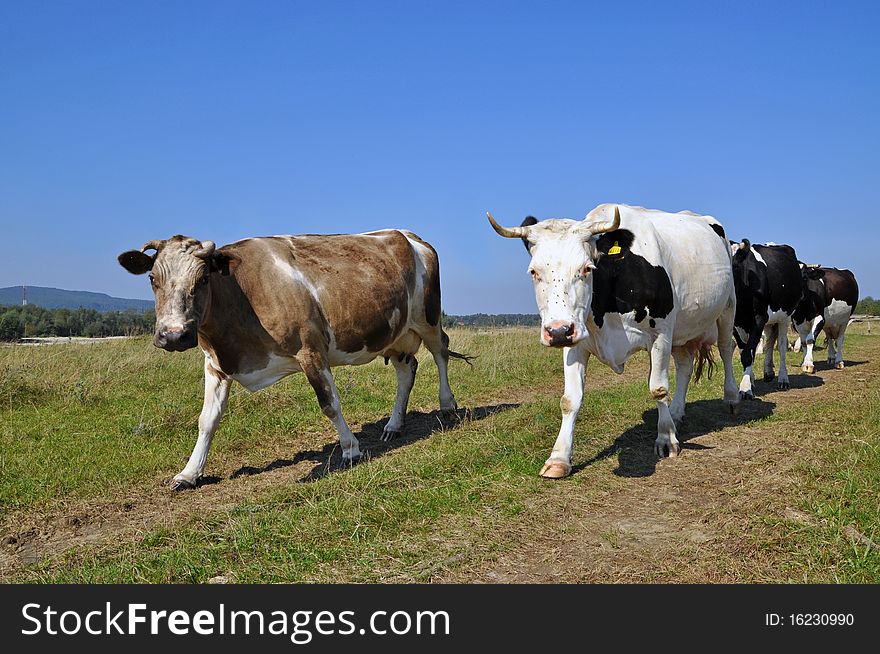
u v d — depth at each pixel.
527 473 5.98
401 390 8.25
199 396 9.46
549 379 11.92
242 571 4.22
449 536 4.64
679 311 6.84
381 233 8.16
